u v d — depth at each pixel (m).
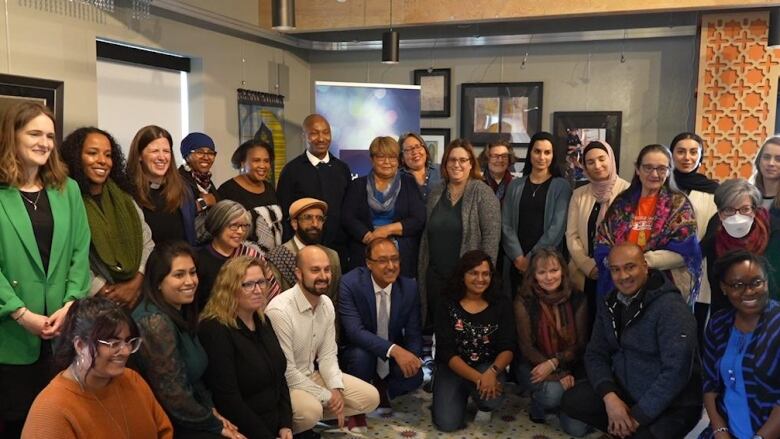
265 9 5.84
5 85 3.53
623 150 5.95
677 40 5.67
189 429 2.38
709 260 3.07
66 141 2.71
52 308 2.47
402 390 3.44
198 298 2.89
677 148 3.39
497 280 3.31
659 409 2.64
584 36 5.84
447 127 6.44
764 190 3.10
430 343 4.54
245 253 3.12
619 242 3.04
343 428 3.18
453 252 3.67
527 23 5.82
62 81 3.88
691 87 5.64
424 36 6.31
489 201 3.64
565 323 3.21
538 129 6.12
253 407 2.59
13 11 3.59
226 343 2.51
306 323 2.94
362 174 5.61
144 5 4.44
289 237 3.95
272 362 2.65
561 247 3.64
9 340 2.42
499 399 3.24
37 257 2.43
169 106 5.18
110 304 1.87
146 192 2.92
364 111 5.63
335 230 4.04
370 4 5.52
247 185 3.72
